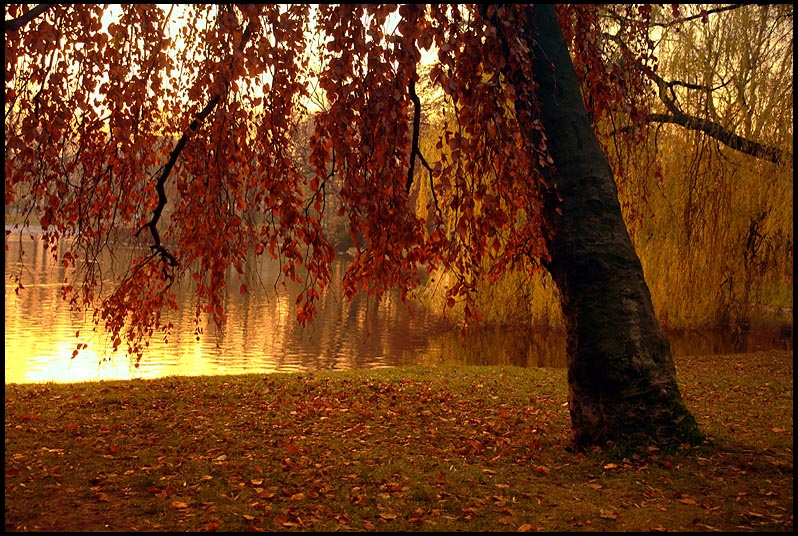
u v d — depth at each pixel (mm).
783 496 4160
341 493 4375
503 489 4461
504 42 4828
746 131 12070
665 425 5117
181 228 5758
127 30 5117
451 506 4137
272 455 5293
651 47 6543
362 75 4352
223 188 5141
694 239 13758
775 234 13547
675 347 14734
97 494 4227
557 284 5512
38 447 5387
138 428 6164
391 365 13453
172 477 4668
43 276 25625
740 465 4742
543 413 7121
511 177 4391
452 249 4473
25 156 4898
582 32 5996
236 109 5047
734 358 11383
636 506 4082
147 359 13531
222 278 5207
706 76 12125
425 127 16094
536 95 5324
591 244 5273
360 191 4473
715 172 13008
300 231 4684
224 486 4500
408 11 4148
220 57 4891
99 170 5512
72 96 5156
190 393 8055
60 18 5035
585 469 4832
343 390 8352
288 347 15367
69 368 12383
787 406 7324
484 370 10281
